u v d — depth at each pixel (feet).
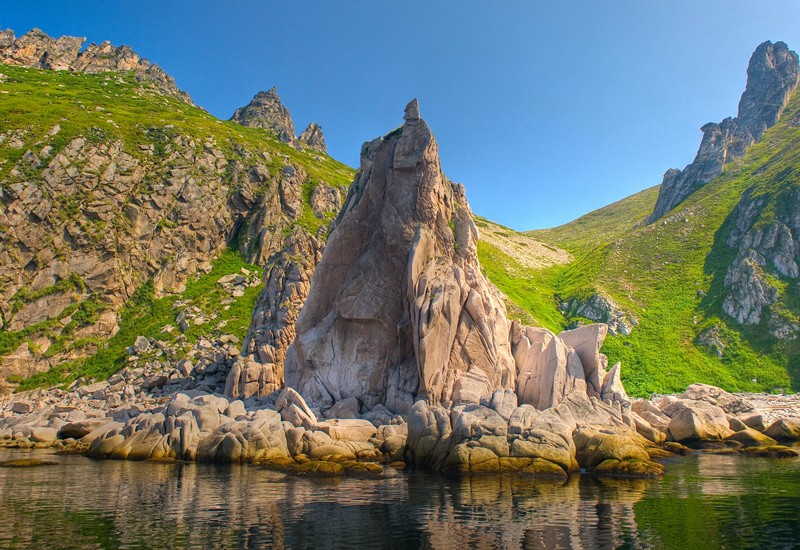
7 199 234.79
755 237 307.99
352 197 160.66
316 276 146.30
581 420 114.93
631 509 64.75
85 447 119.24
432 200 143.13
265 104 613.52
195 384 177.17
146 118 343.67
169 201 287.07
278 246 304.50
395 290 139.03
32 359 211.00
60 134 275.80
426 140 145.48
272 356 165.78
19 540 51.88
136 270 262.47
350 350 137.39
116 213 265.34
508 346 134.92
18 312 220.23
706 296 301.22
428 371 121.39
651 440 121.90
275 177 340.18
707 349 260.62
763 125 494.59
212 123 414.21
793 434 129.49
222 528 56.29
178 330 236.63
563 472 87.66
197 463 99.55
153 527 56.59
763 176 369.71
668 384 231.50
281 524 57.93
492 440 93.91
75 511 63.52
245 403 143.54
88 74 505.25
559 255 488.02
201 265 286.87
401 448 104.94
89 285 243.40
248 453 100.27
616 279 339.16
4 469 93.35
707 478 85.40
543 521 59.31
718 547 50.03
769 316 264.11
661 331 278.87
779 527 56.49
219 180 315.78
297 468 91.50
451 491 75.36
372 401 131.54
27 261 232.12
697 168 466.29
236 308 254.68
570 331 138.51
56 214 246.06
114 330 238.68
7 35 527.40
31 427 140.36
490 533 54.75
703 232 367.66
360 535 53.98
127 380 193.26
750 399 201.77
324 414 126.31
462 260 145.89
